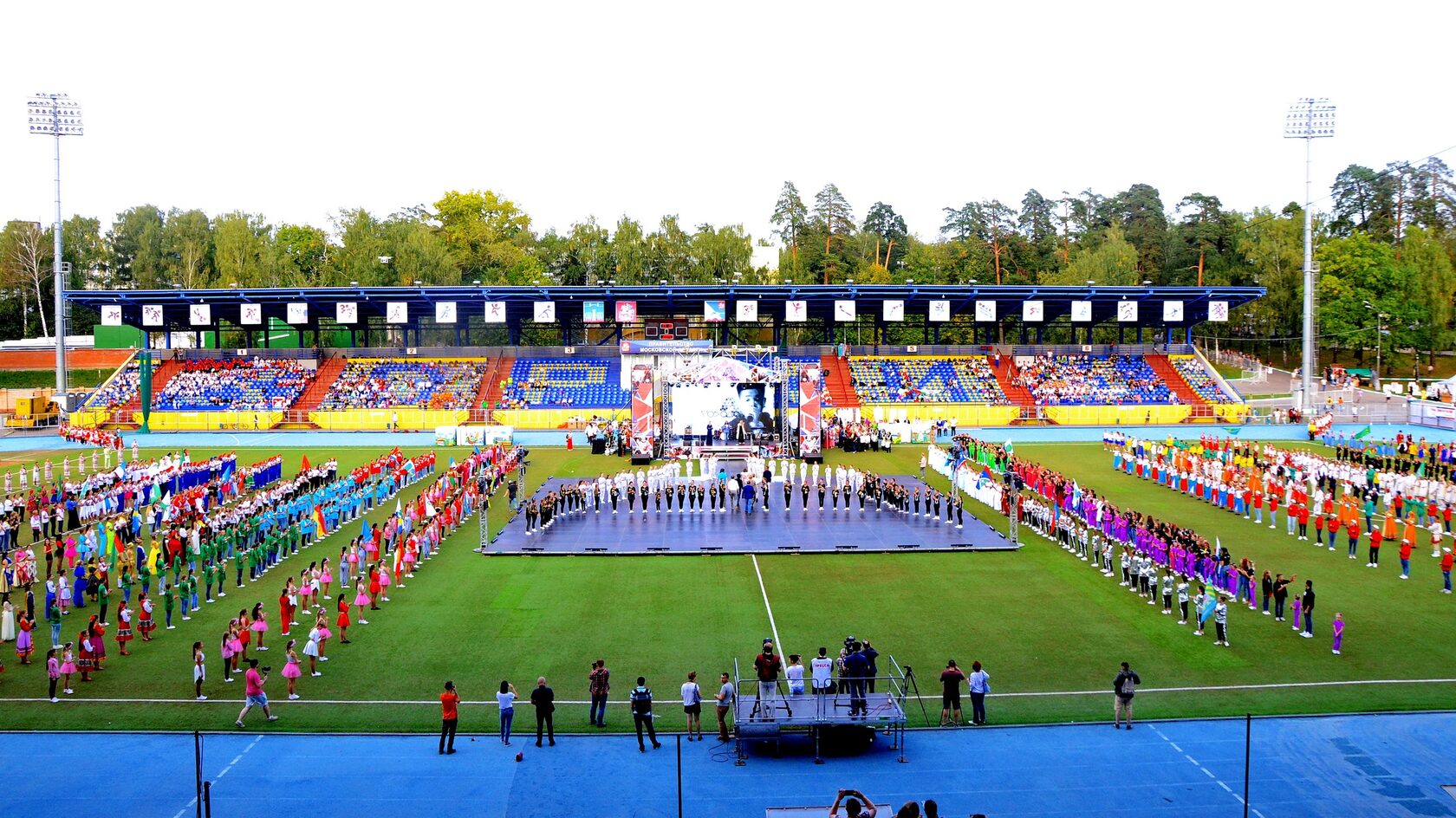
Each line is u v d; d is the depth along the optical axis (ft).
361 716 87.10
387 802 71.77
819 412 254.27
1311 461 200.54
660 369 261.65
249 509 150.51
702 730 84.69
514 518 174.50
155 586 128.06
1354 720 84.74
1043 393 333.01
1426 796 71.77
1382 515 170.50
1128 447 231.50
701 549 148.56
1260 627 109.60
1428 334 428.56
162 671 97.96
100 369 417.69
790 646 103.71
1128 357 354.95
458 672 97.04
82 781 74.79
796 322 361.10
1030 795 72.33
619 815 69.51
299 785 74.33
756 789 73.46
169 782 74.69
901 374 342.44
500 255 476.95
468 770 76.69
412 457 251.39
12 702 90.12
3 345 426.92
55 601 107.96
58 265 321.11
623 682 94.53
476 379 338.34
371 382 336.49
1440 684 92.63
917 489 178.81
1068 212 594.24
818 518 173.68
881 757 78.95
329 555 146.30
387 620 114.21
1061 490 170.81
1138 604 119.24
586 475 228.43
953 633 107.96
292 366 343.87
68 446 283.38
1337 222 531.50
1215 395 334.03
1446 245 481.87
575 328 406.00
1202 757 78.13
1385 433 294.05
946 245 526.16
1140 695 90.58
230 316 350.64
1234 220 524.11
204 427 319.27
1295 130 323.78
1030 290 321.52
